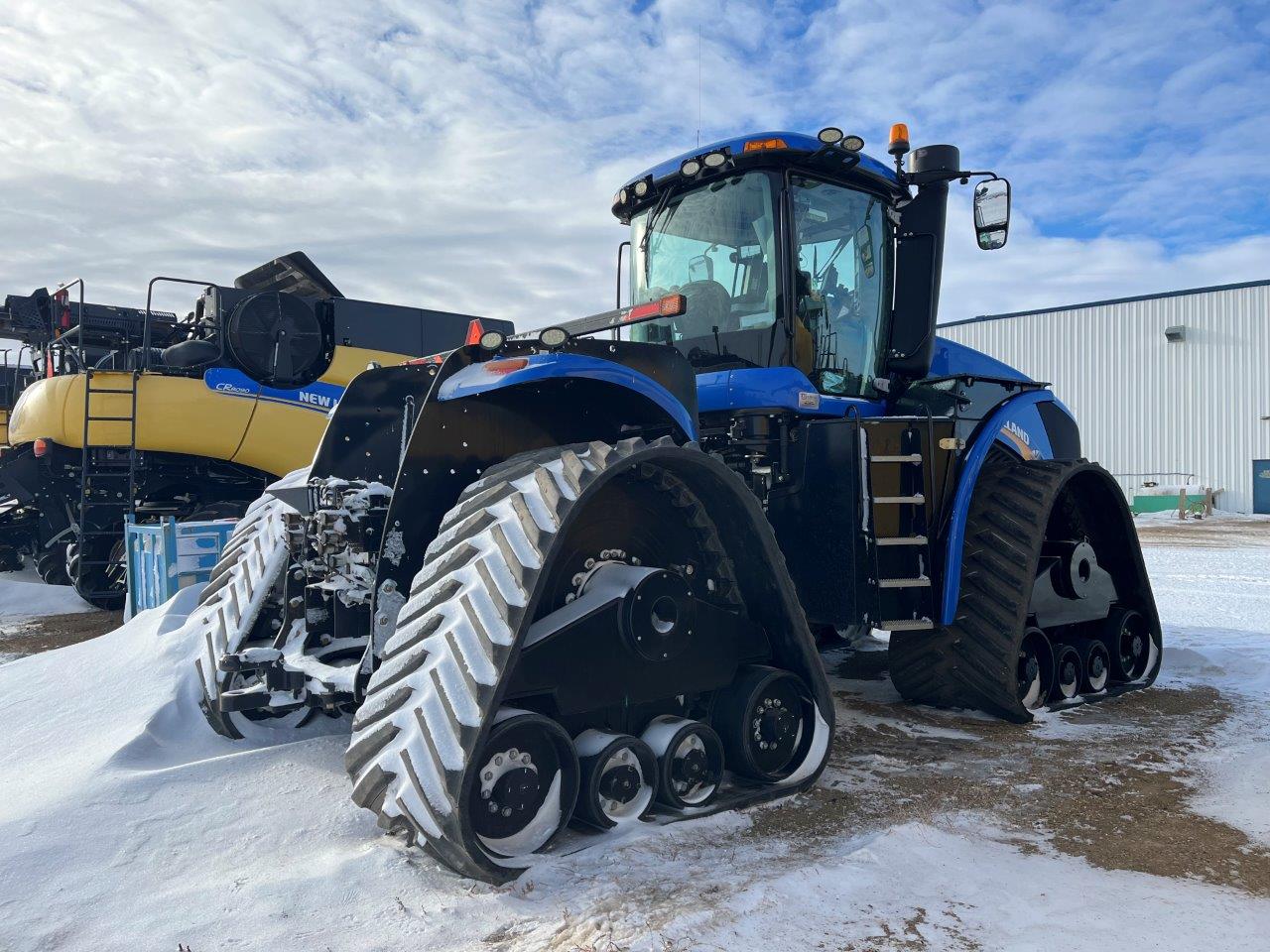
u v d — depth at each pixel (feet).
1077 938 7.48
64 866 8.30
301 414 30.48
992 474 15.30
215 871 8.36
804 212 14.47
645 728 10.03
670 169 15.20
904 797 10.89
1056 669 15.52
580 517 9.81
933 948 7.27
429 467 10.04
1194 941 7.47
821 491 13.44
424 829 7.86
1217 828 10.07
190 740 11.74
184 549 22.02
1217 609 27.73
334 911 7.60
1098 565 16.79
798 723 11.12
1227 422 100.07
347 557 10.71
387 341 32.65
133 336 32.40
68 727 12.10
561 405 10.86
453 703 7.93
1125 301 106.11
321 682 10.01
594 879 8.22
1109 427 106.63
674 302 10.10
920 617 13.83
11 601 30.22
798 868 8.62
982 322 115.14
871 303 15.49
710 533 10.82
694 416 11.03
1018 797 10.97
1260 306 98.53
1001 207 15.08
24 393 30.99
